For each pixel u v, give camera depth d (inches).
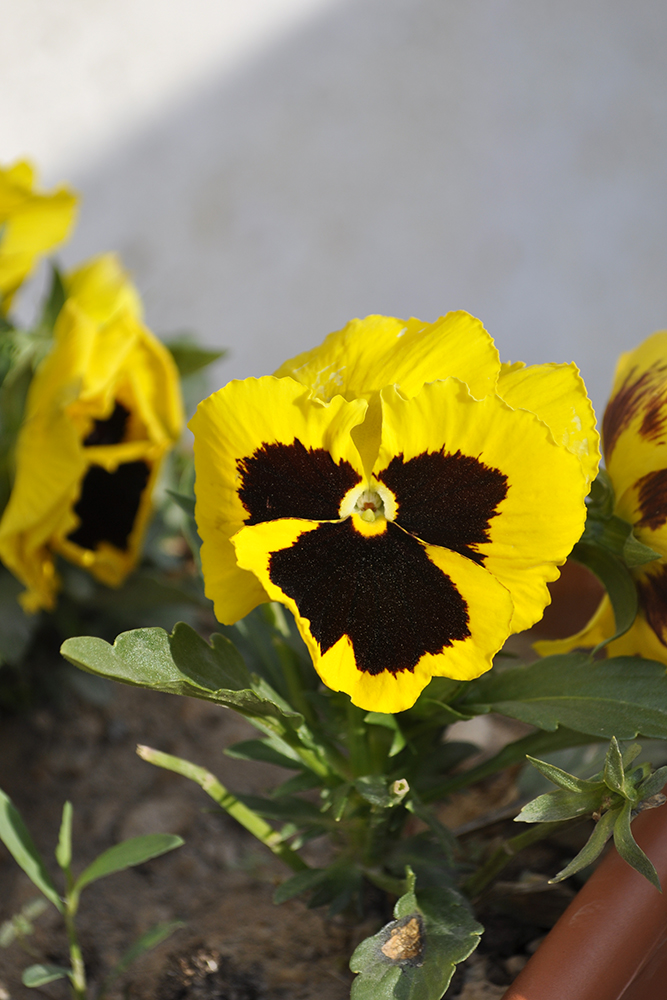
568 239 60.8
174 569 29.1
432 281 60.8
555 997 18.3
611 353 57.2
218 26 68.4
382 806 19.2
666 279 58.8
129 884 23.4
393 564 18.3
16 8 68.6
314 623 18.3
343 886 20.2
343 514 18.4
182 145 66.1
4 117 67.1
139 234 64.4
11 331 24.9
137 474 24.8
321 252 62.5
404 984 18.6
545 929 20.7
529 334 58.4
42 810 24.9
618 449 19.4
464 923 18.9
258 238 63.5
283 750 20.4
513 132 64.4
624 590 19.4
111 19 68.6
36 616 25.9
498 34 67.0
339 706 20.4
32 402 23.5
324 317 60.7
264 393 18.1
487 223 62.1
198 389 29.6
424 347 18.3
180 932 22.3
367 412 18.2
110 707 28.0
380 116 65.9
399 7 68.2
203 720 27.5
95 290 25.4
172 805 24.6
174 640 19.1
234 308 61.9
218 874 23.4
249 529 18.2
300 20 68.6
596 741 20.1
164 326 61.9
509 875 20.9
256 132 66.2
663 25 65.7
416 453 18.1
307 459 18.2
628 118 63.8
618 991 18.4
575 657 19.7
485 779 23.4
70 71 67.9
